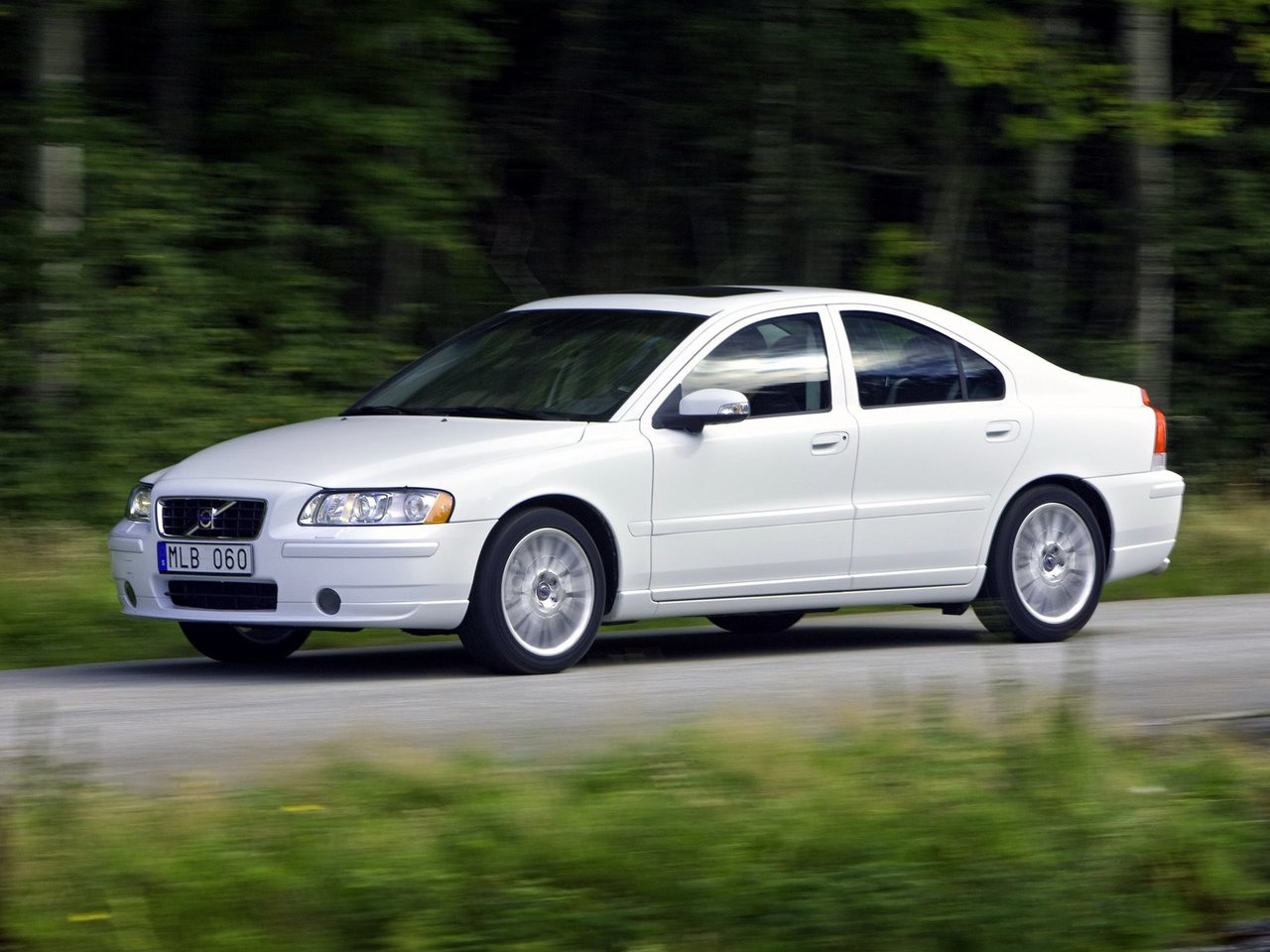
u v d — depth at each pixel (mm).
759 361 26672
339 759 16000
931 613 34531
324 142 43844
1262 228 58906
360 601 23312
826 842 13781
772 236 52219
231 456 25062
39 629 28406
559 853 13258
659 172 54125
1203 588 39000
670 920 12602
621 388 25719
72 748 17875
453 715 20250
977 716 17953
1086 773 15875
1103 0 51750
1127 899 13930
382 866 12805
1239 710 21297
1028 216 59156
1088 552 29281
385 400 27375
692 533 25562
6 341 40594
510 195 54250
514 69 53156
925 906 13039
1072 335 58625
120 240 41656
